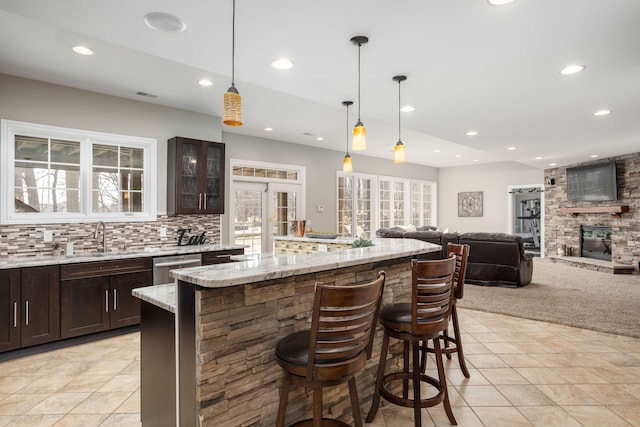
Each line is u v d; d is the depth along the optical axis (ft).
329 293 4.80
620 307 15.30
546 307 15.37
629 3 6.27
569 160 25.61
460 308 15.53
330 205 26.86
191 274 5.24
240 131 20.86
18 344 10.46
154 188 15.02
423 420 7.31
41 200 12.73
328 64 8.84
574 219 27.76
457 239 20.56
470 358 10.38
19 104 12.03
